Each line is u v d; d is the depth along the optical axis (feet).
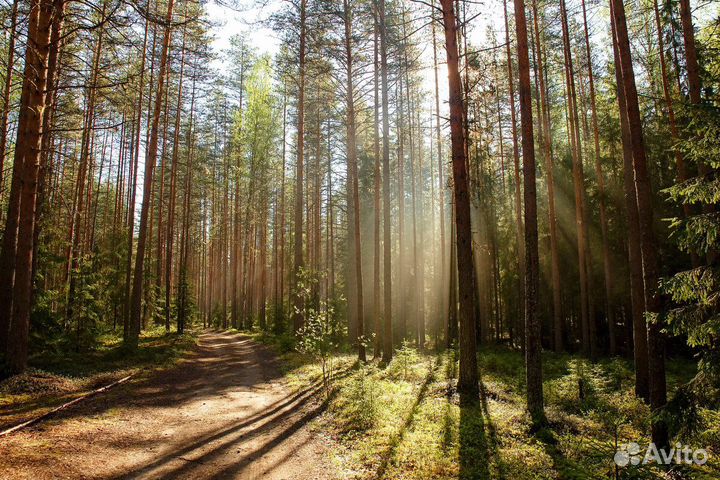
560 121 91.15
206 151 112.16
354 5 58.13
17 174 35.68
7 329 34.40
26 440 21.18
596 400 32.17
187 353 61.72
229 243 160.56
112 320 83.51
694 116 17.02
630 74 25.34
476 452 21.62
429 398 32.83
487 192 79.51
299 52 67.05
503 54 66.23
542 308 81.05
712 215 16.06
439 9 35.88
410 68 55.16
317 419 29.01
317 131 86.28
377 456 21.63
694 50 34.45
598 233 69.77
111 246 78.38
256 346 77.41
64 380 34.53
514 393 36.29
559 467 19.53
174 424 27.02
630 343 67.62
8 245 35.09
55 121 57.26
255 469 20.25
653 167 58.13
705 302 16.51
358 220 58.29
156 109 64.49
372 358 56.85
